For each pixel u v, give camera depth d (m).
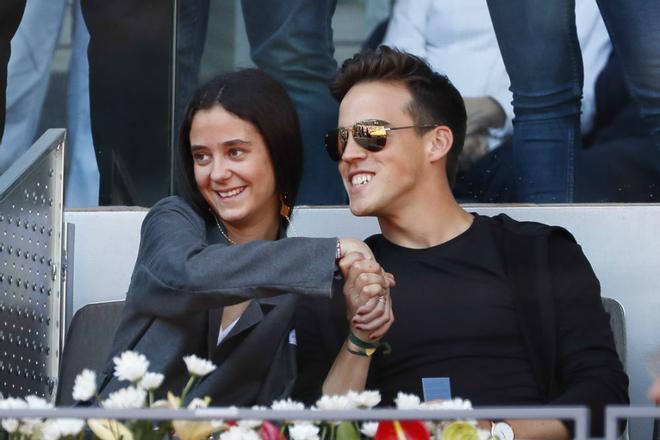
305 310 9.14
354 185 9.35
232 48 12.02
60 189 10.34
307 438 6.05
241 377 8.30
